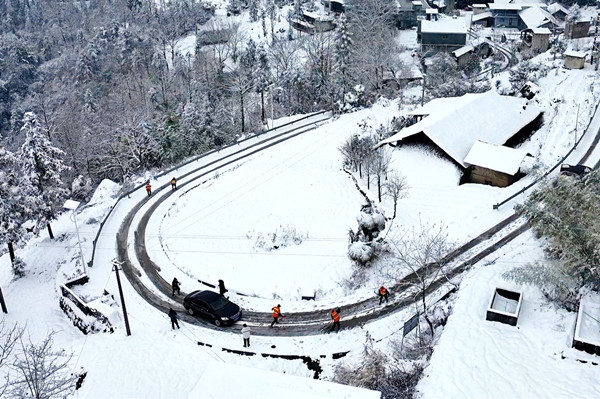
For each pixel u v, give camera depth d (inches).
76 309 1462.8
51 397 1122.7
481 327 1104.8
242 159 2465.6
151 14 5610.2
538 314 1124.5
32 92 4512.8
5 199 1722.4
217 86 3885.3
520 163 1876.2
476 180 1946.4
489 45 3878.0
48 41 5767.7
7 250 2015.3
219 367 862.5
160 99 3582.7
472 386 960.3
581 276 1111.6
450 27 3833.7
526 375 968.3
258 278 1528.1
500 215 1659.7
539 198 1205.7
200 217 1898.4
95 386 1164.5
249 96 3513.8
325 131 2647.6
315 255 1600.6
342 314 1332.4
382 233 1651.1
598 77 2556.6
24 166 1828.2
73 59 5002.5
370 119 2731.3
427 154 2058.3
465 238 1563.7
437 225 1658.5
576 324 1037.8
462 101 2322.8
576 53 2755.9
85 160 2930.6
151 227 1887.3
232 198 2003.0
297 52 4347.9
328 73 3558.1
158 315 1397.6
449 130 2050.9
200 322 1358.3
